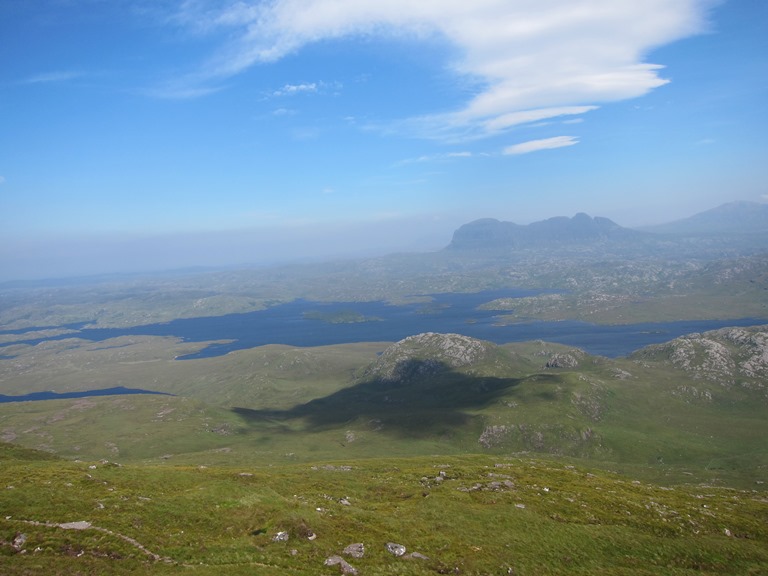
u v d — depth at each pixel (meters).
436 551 59.81
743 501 106.75
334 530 60.59
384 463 140.00
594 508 83.25
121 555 46.94
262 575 46.03
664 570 61.84
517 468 120.94
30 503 55.38
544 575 56.97
